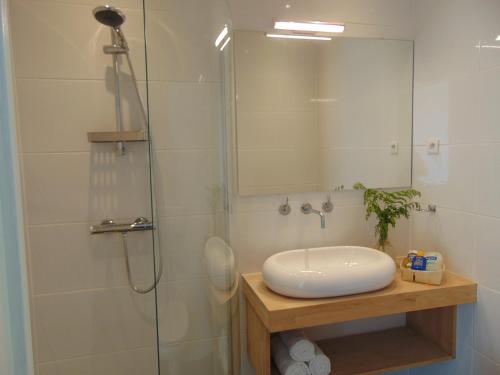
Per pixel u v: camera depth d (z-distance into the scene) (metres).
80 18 1.46
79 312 1.54
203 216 1.57
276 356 1.54
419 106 1.85
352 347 1.74
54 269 1.51
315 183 1.79
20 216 0.46
